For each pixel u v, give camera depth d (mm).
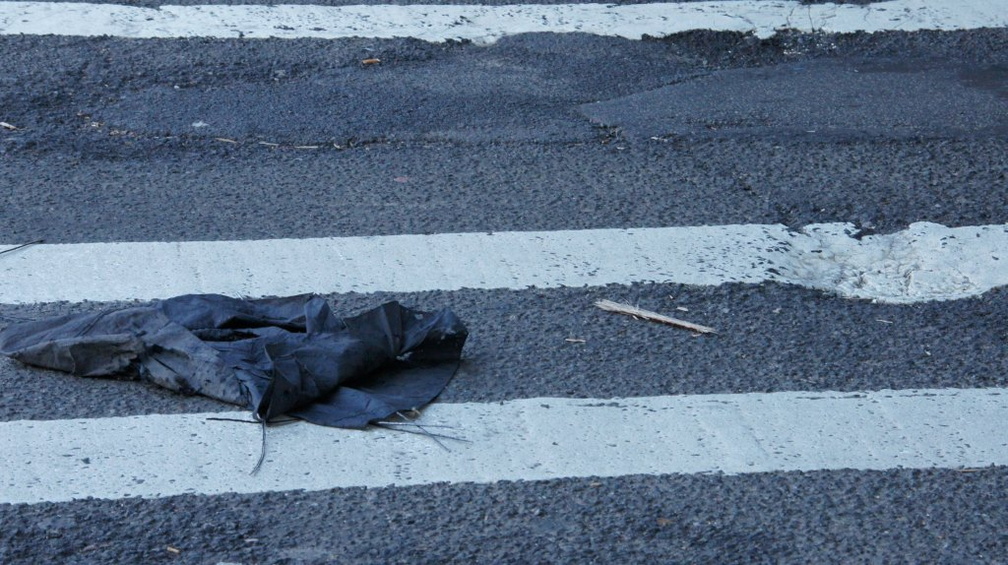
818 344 4199
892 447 3596
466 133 5871
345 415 3658
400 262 4684
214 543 3107
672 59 6984
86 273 4512
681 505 3305
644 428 3660
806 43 7238
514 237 4898
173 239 4789
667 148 5773
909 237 5004
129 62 6465
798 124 6074
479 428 3643
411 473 3422
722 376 3973
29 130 5680
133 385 3842
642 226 5020
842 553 3121
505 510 3266
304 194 5219
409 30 7098
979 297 4570
